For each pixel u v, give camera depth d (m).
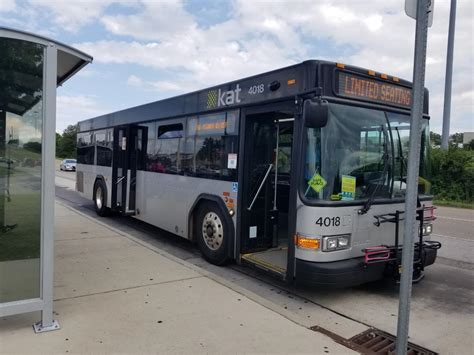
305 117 4.75
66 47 3.76
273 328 3.94
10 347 3.38
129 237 7.70
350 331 4.36
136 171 9.60
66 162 45.41
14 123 3.95
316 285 4.79
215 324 3.97
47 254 3.72
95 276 5.32
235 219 6.25
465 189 19.91
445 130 22.28
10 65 3.66
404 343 3.04
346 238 4.96
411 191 2.93
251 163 6.23
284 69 5.32
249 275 6.35
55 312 4.12
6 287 3.76
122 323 3.91
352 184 5.06
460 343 4.20
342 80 5.06
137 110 9.48
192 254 7.67
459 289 5.98
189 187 7.41
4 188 4.15
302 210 4.89
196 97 7.29
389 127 5.45
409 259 2.98
